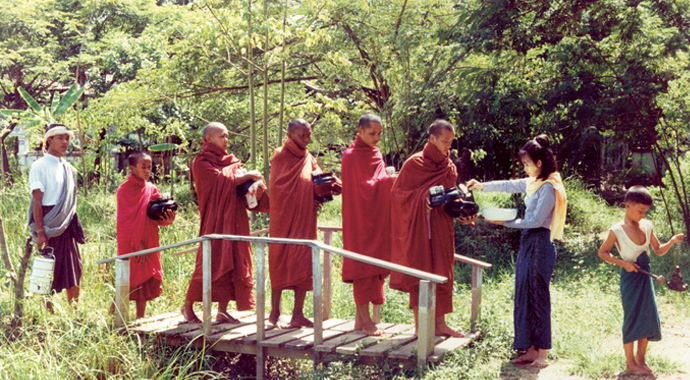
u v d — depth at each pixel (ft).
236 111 46.01
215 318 19.30
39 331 18.17
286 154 17.22
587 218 39.45
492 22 33.01
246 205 18.11
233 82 45.19
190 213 36.24
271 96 45.21
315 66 43.60
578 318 19.81
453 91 35.17
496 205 38.96
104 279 22.58
